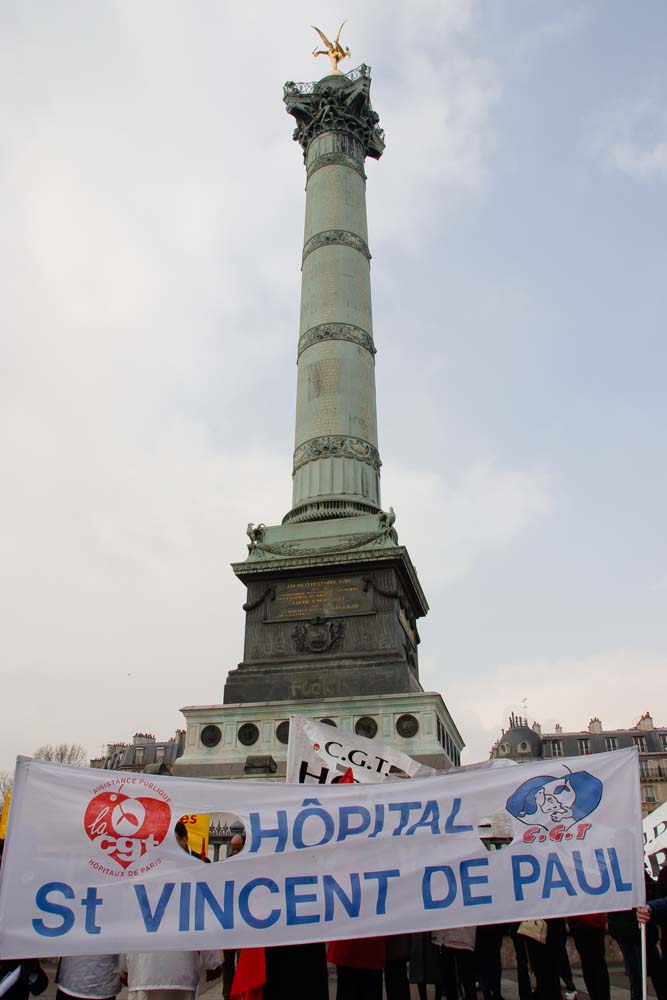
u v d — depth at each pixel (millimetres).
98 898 6766
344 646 24781
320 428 30016
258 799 7340
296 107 38188
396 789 7496
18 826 6848
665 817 10844
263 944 6801
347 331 31797
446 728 24688
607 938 15508
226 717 23891
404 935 8531
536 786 7566
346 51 41000
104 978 7391
